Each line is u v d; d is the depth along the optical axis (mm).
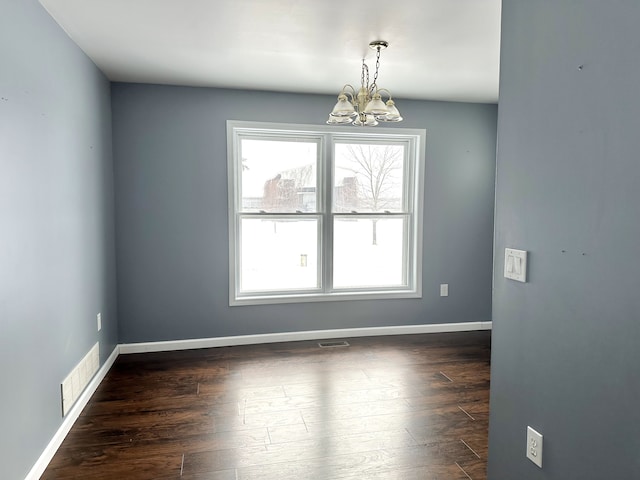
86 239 2992
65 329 2553
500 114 1732
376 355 3889
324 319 4375
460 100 4461
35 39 2180
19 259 1969
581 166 1340
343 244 4480
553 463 1481
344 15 2451
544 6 1481
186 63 3275
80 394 2803
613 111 1225
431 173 4516
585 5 1312
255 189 4227
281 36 2746
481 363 3699
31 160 2115
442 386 3215
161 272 3973
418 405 2904
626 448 1207
